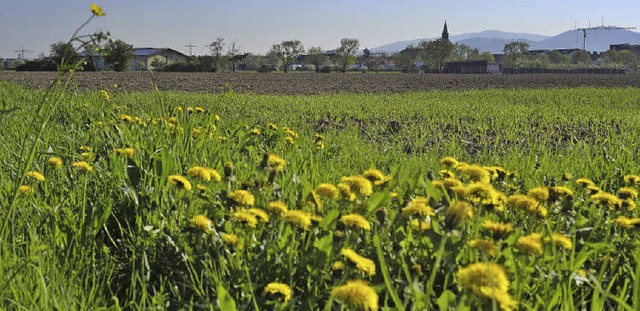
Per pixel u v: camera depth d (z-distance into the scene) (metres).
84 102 8.77
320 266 2.55
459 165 4.02
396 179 3.56
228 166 3.42
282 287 2.26
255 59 106.38
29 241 3.04
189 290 2.71
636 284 2.32
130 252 3.17
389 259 2.63
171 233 3.16
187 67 81.88
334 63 106.62
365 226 2.57
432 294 2.42
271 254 2.68
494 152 7.20
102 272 2.89
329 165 5.22
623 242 3.15
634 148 7.89
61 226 3.14
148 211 3.48
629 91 27.08
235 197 2.93
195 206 3.46
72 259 2.86
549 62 128.00
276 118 11.09
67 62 3.02
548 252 2.58
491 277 1.71
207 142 5.02
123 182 3.79
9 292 2.43
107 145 5.27
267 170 3.53
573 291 2.68
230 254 2.64
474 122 12.40
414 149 7.66
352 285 1.78
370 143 8.00
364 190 2.96
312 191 3.13
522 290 2.34
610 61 131.88
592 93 25.33
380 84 37.06
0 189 3.66
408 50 131.88
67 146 5.46
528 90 28.03
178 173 4.13
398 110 14.61
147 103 10.80
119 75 42.72
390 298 2.50
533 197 2.90
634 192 3.65
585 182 3.96
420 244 2.75
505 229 2.44
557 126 11.72
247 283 2.46
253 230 2.81
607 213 3.54
